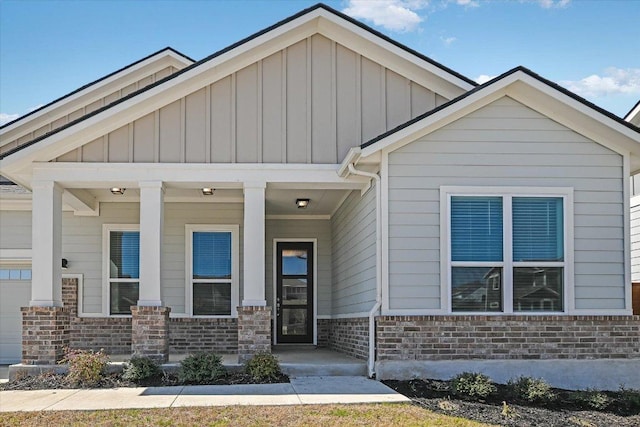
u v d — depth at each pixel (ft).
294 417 25.46
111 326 47.29
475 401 29.50
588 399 29.43
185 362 33.58
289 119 37.68
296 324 52.24
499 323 34.04
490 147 35.09
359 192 40.42
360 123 37.93
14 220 48.49
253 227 36.78
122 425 24.38
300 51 38.14
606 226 35.12
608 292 34.81
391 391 30.58
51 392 30.96
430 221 34.71
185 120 37.35
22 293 49.11
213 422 24.73
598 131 35.06
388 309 34.12
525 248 34.76
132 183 37.32
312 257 52.70
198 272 47.91
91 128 36.37
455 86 37.93
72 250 47.73
